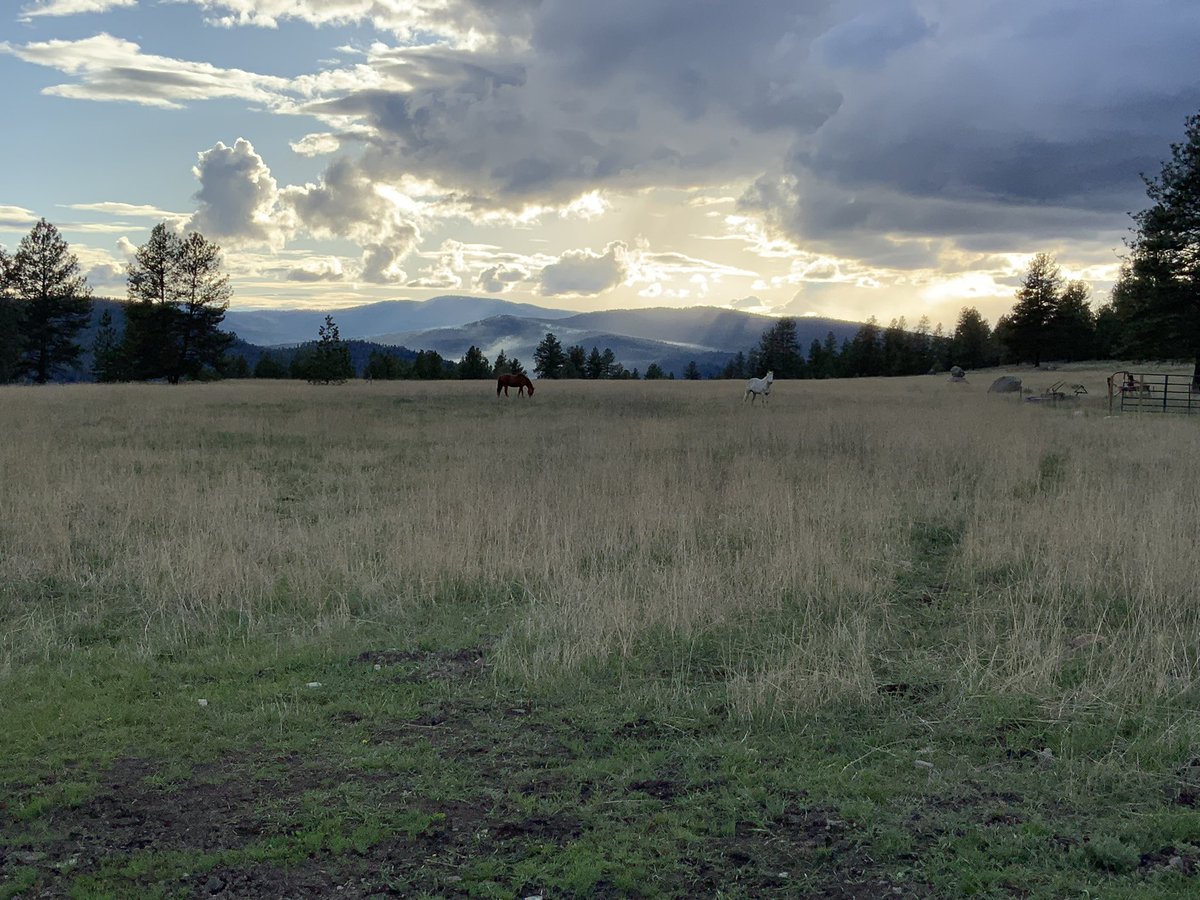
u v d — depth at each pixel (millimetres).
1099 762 5305
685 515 11812
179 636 7816
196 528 11141
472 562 9703
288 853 4438
